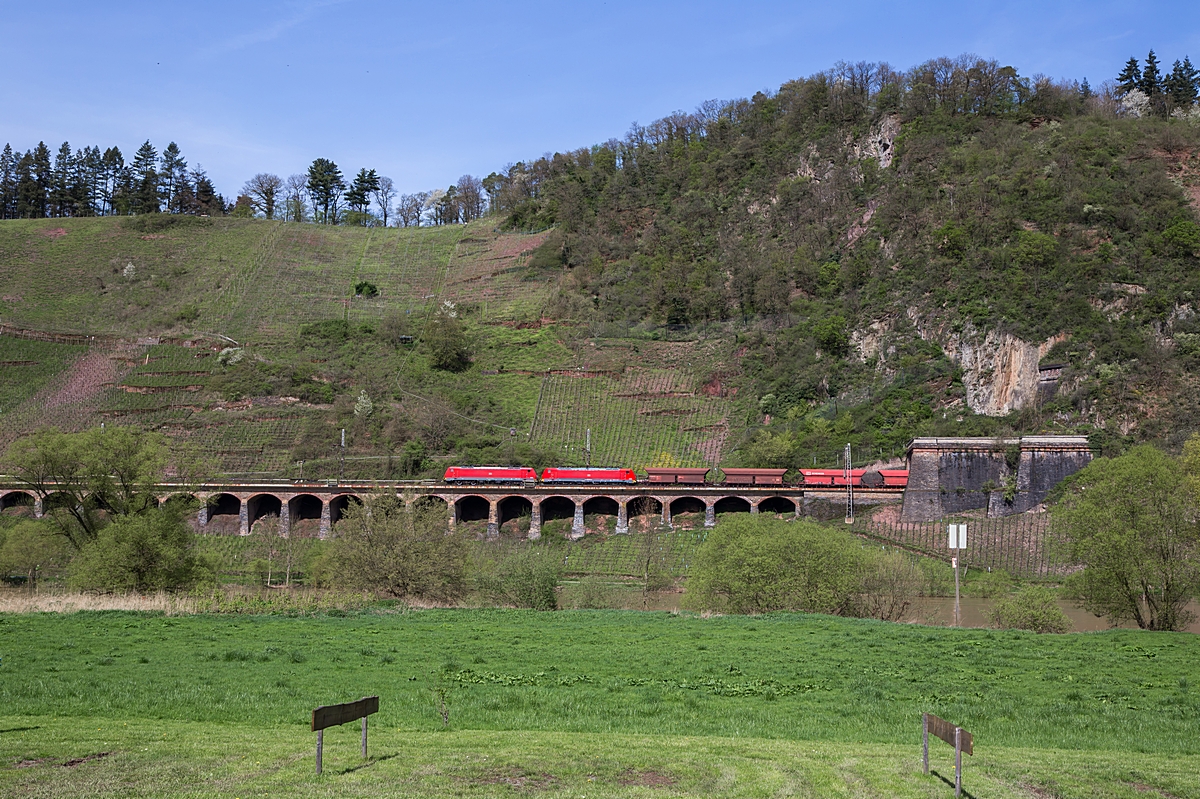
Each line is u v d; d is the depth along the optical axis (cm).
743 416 17412
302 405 18300
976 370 15988
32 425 17425
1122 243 16712
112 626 5281
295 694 3484
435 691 3597
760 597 7200
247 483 14112
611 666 4262
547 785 2422
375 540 7706
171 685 3594
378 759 2611
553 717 3212
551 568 7712
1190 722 3312
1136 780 2588
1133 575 6644
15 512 13788
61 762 2553
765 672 4175
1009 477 12950
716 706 3462
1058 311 15725
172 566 7656
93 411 17900
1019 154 19912
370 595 7288
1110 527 6700
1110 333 15150
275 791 2319
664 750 2747
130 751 2648
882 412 16075
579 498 14000
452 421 17338
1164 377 14225
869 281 19312
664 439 16938
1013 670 4309
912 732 3106
